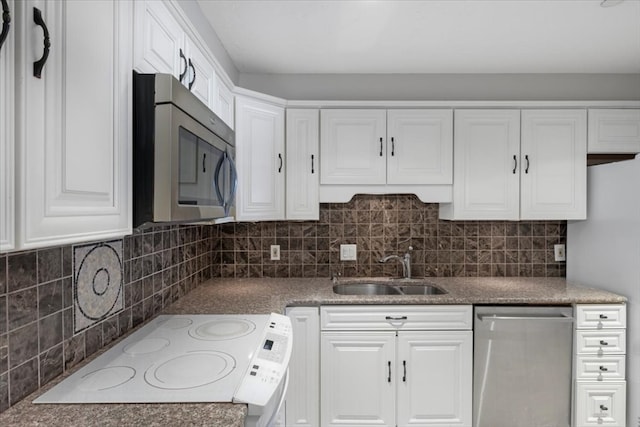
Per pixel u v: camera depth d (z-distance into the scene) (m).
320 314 1.97
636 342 1.90
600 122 2.25
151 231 1.60
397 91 2.48
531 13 1.72
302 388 1.96
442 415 1.96
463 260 2.52
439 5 1.67
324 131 2.27
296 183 2.27
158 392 0.93
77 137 0.73
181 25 1.34
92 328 1.18
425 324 1.95
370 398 1.96
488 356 1.95
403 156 2.27
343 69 2.41
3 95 0.56
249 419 0.90
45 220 0.65
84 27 0.75
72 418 0.81
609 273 2.09
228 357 1.15
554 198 2.25
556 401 1.95
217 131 1.33
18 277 0.89
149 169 0.96
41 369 0.96
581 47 2.08
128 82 0.93
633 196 1.93
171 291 1.82
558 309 1.96
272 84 2.48
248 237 2.52
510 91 2.48
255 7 1.69
